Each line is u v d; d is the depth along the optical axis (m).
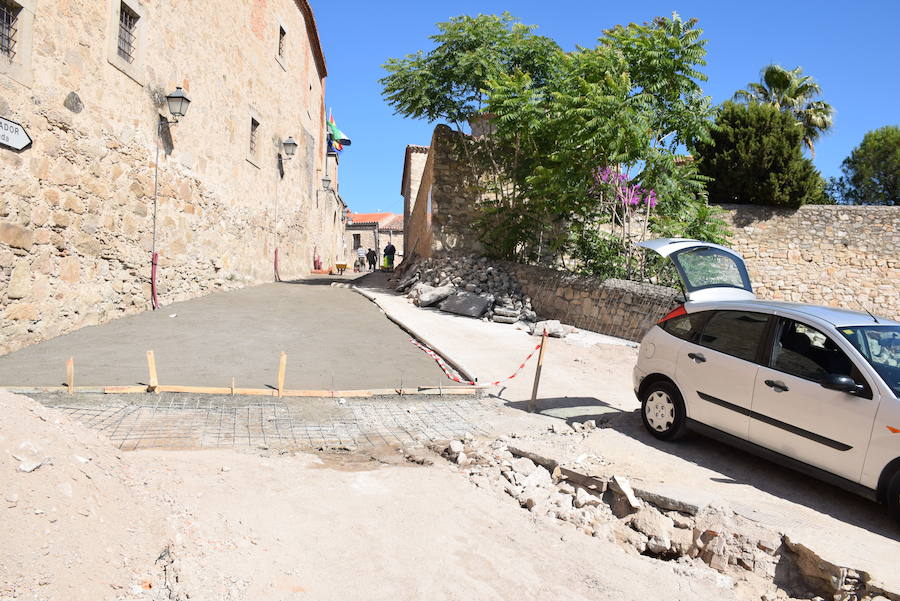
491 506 4.61
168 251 12.47
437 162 17.64
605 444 5.79
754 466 5.43
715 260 7.37
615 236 14.79
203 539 3.47
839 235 20.69
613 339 12.44
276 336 10.55
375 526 4.05
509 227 16.44
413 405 7.42
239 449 5.36
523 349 10.94
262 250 18.62
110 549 3.00
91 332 9.52
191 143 13.36
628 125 12.53
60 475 3.08
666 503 4.38
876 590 3.35
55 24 8.71
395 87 16.92
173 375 7.59
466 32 16.61
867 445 4.33
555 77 16.47
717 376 5.47
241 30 16.39
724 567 3.89
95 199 9.89
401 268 21.88
